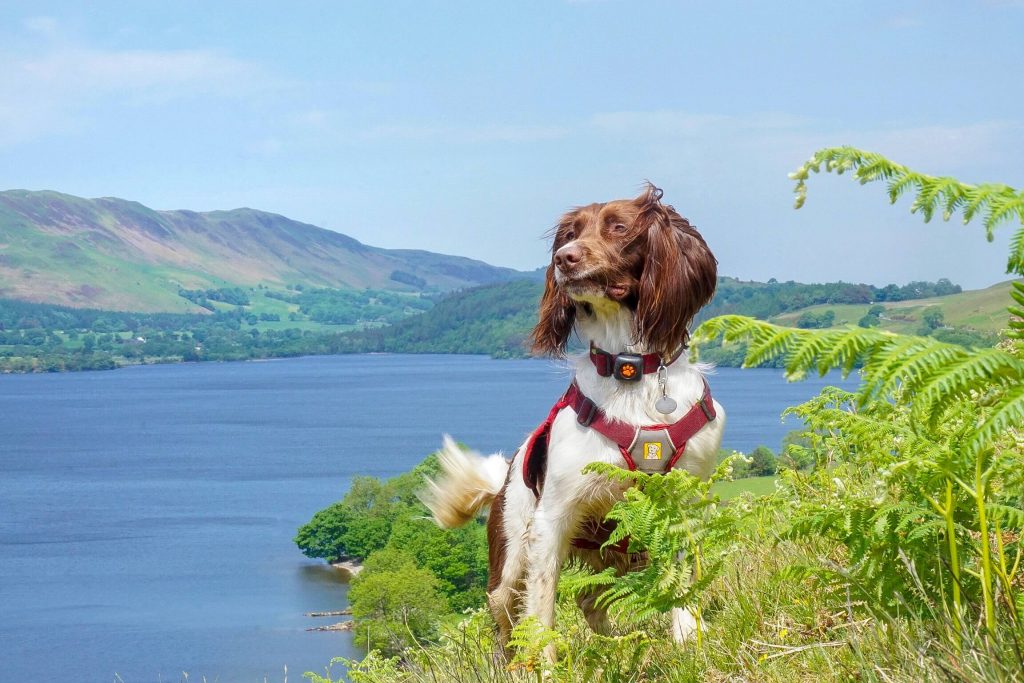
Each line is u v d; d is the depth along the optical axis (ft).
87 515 402.52
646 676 13.07
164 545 343.67
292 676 189.67
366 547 301.22
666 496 11.50
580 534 16.38
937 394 7.20
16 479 490.08
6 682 203.72
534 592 15.70
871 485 13.38
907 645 9.82
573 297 15.46
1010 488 10.14
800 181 7.80
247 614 253.85
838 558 13.69
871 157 7.71
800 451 15.78
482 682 14.21
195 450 554.46
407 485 323.98
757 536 15.60
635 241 15.52
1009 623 9.62
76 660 219.41
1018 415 7.07
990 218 7.41
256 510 394.11
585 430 15.30
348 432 580.71
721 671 12.18
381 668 17.74
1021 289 8.09
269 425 644.27
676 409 15.19
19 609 267.80
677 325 15.51
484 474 18.93
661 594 11.25
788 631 12.51
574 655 14.44
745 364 7.29
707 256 16.07
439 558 192.85
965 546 10.21
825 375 7.16
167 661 213.05
